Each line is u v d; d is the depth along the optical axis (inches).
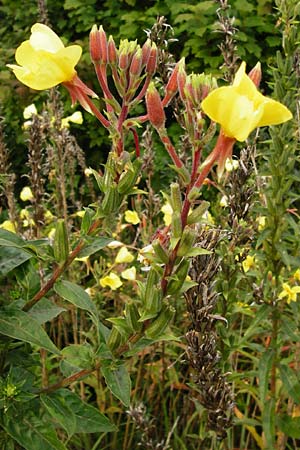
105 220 68.7
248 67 198.4
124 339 66.0
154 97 53.0
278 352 106.1
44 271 92.4
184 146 103.6
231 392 81.9
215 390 79.4
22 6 229.6
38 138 110.4
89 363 68.7
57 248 69.3
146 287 60.0
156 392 128.7
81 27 221.3
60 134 129.1
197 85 52.0
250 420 105.2
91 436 121.4
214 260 73.3
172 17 201.8
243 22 192.4
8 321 67.9
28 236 115.1
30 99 210.7
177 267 58.7
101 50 62.6
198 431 121.7
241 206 88.7
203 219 55.8
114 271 128.6
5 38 238.1
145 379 130.2
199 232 73.1
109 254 130.6
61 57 61.2
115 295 128.0
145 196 152.4
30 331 67.6
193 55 203.6
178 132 188.2
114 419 126.2
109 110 64.4
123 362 67.8
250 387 108.5
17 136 208.4
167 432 119.3
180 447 120.9
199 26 193.5
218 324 91.8
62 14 227.5
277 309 102.0
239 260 88.9
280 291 106.2
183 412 121.6
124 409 117.7
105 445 122.4
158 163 183.6
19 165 213.3
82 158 149.9
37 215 114.0
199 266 73.1
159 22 94.4
